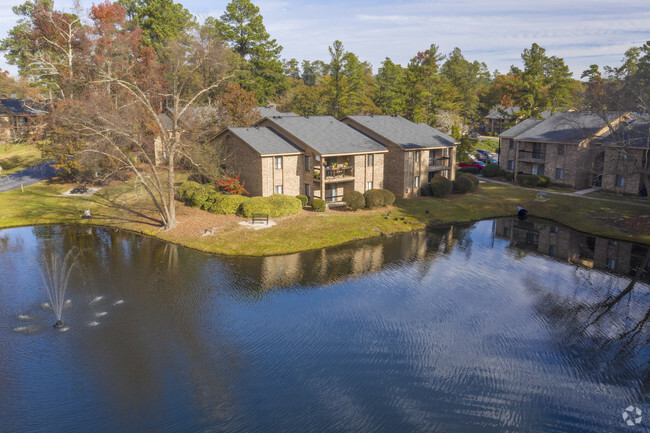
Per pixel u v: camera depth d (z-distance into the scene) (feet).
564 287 105.40
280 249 125.39
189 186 167.94
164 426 57.93
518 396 66.08
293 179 163.94
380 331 83.10
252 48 305.73
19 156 247.50
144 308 90.02
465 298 98.12
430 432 58.13
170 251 124.16
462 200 182.39
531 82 302.04
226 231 136.36
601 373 72.08
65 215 156.04
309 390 65.87
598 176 195.31
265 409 61.57
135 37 232.53
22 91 268.82
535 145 215.31
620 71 154.51
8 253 121.19
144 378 67.77
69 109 176.45
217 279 104.99
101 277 105.50
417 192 187.32
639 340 82.12
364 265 116.16
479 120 424.46
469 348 78.28
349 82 322.34
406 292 100.37
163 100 243.60
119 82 141.08
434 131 205.46
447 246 133.69
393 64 400.67
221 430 57.41
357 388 66.69
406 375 70.13
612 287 105.91
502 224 159.94
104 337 79.10
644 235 140.46
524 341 81.05
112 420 58.90
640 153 174.60
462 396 65.62
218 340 78.69
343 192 174.70
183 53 200.13
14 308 89.45
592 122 197.47
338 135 176.04
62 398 63.10
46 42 209.67
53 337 78.79
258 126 177.06
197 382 67.05
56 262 115.03
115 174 197.47
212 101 254.47
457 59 402.11
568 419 61.46
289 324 84.79
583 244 138.82
